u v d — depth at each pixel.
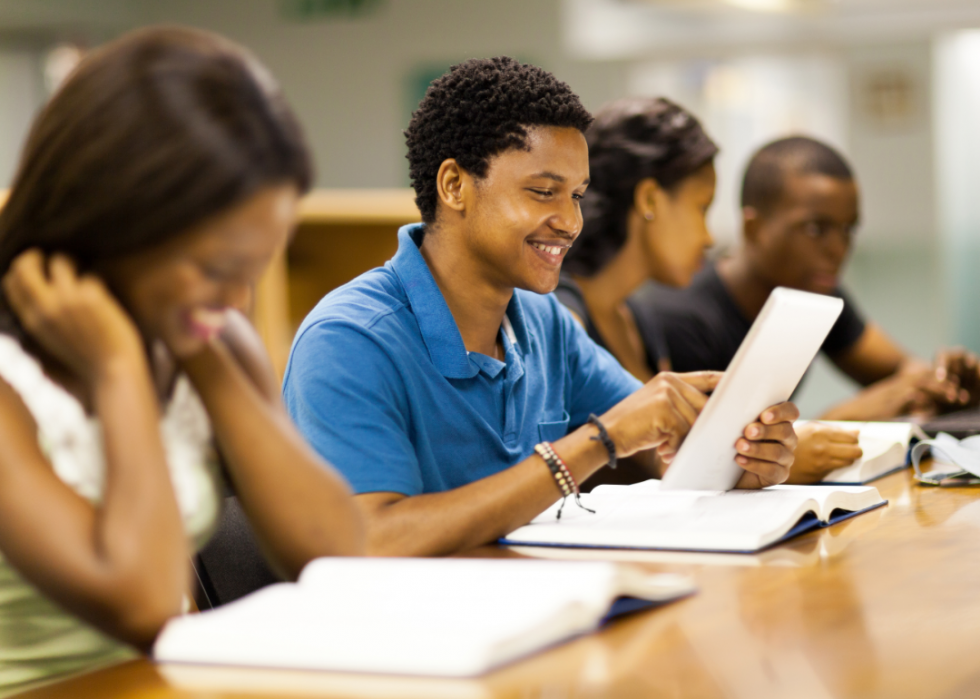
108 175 0.82
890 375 2.82
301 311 3.43
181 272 0.85
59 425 0.97
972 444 1.59
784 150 2.45
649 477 1.63
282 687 0.71
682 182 1.96
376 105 5.96
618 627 0.82
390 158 5.97
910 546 1.09
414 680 0.71
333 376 1.28
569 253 1.96
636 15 5.70
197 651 0.77
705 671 0.72
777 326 1.19
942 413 2.24
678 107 2.00
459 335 1.38
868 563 1.02
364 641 0.74
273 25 6.04
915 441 1.70
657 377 1.29
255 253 0.85
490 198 1.34
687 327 2.44
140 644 0.84
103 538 0.83
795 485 1.46
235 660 0.76
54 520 0.84
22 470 0.86
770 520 1.14
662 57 5.63
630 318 2.14
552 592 0.79
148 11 5.99
